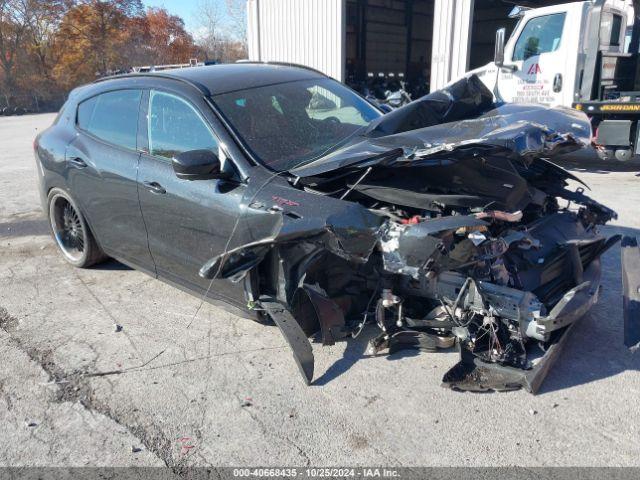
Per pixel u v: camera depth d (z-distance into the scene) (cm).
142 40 4794
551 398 293
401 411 290
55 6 4400
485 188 321
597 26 751
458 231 265
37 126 2241
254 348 360
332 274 321
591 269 370
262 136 359
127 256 443
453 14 1252
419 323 319
